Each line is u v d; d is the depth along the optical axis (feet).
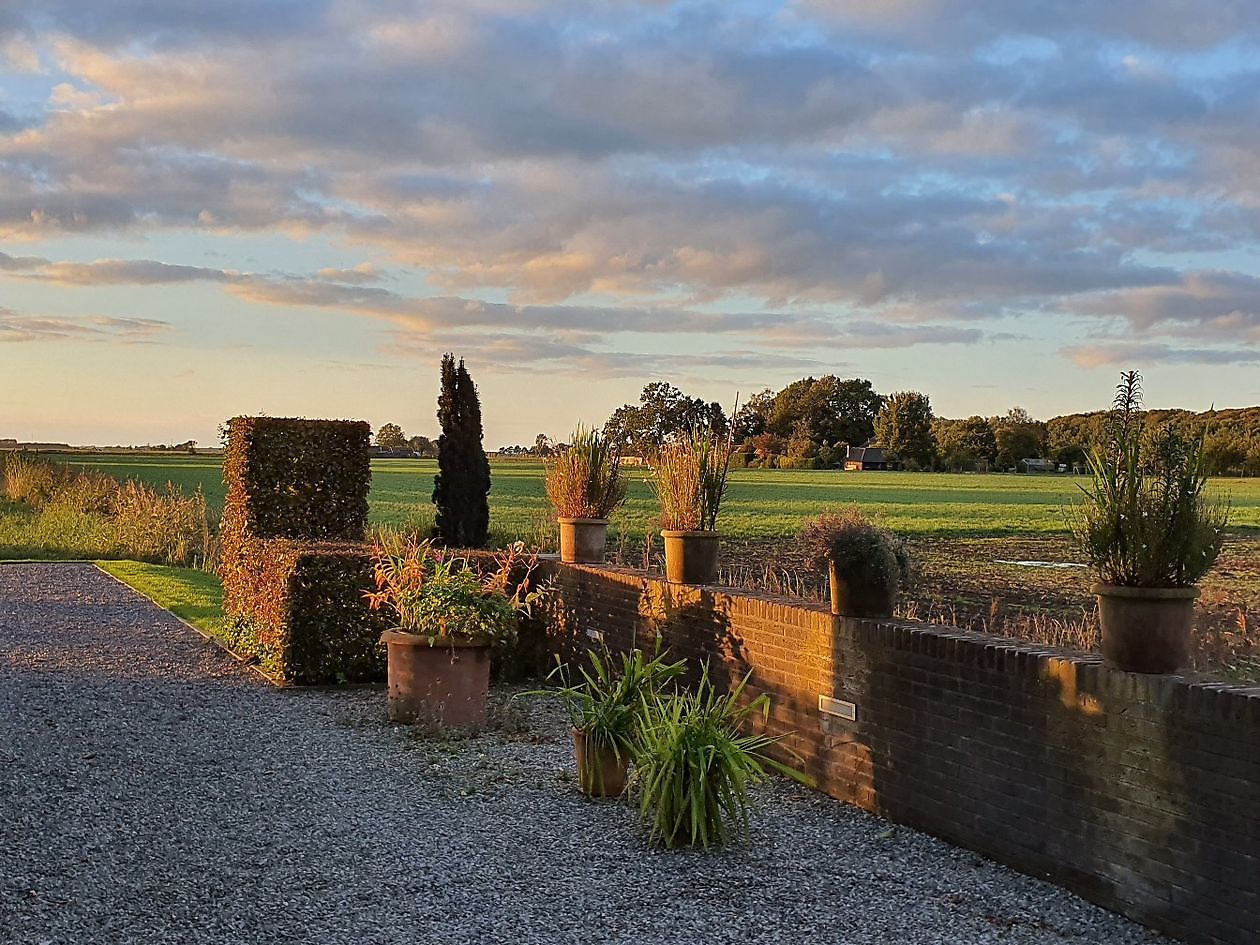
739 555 52.65
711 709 17.88
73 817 17.48
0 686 27.86
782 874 15.33
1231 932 12.44
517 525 63.87
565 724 25.48
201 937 12.84
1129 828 13.74
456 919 13.57
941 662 16.89
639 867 15.57
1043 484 135.13
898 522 77.46
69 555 65.00
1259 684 13.29
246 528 35.29
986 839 16.01
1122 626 13.98
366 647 29.78
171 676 30.27
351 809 18.31
